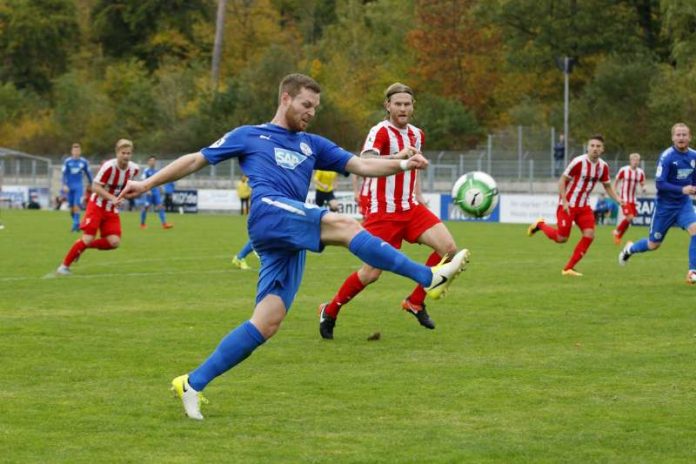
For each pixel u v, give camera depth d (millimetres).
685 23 78438
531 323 18141
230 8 119125
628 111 82625
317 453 9797
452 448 9984
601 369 13844
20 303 20656
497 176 68188
